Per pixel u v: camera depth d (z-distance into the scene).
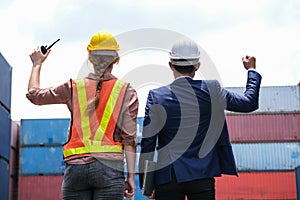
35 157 28.69
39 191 28.47
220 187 28.22
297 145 28.25
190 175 4.49
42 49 4.62
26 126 28.86
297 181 26.80
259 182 28.20
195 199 4.56
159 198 4.62
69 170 4.21
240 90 25.83
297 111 28.56
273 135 28.48
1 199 24.64
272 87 28.73
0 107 24.59
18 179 28.67
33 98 4.39
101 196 4.20
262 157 28.34
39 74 4.54
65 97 4.39
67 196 4.27
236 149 28.56
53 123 28.86
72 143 4.25
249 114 28.70
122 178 4.26
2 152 24.94
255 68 4.94
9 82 26.80
